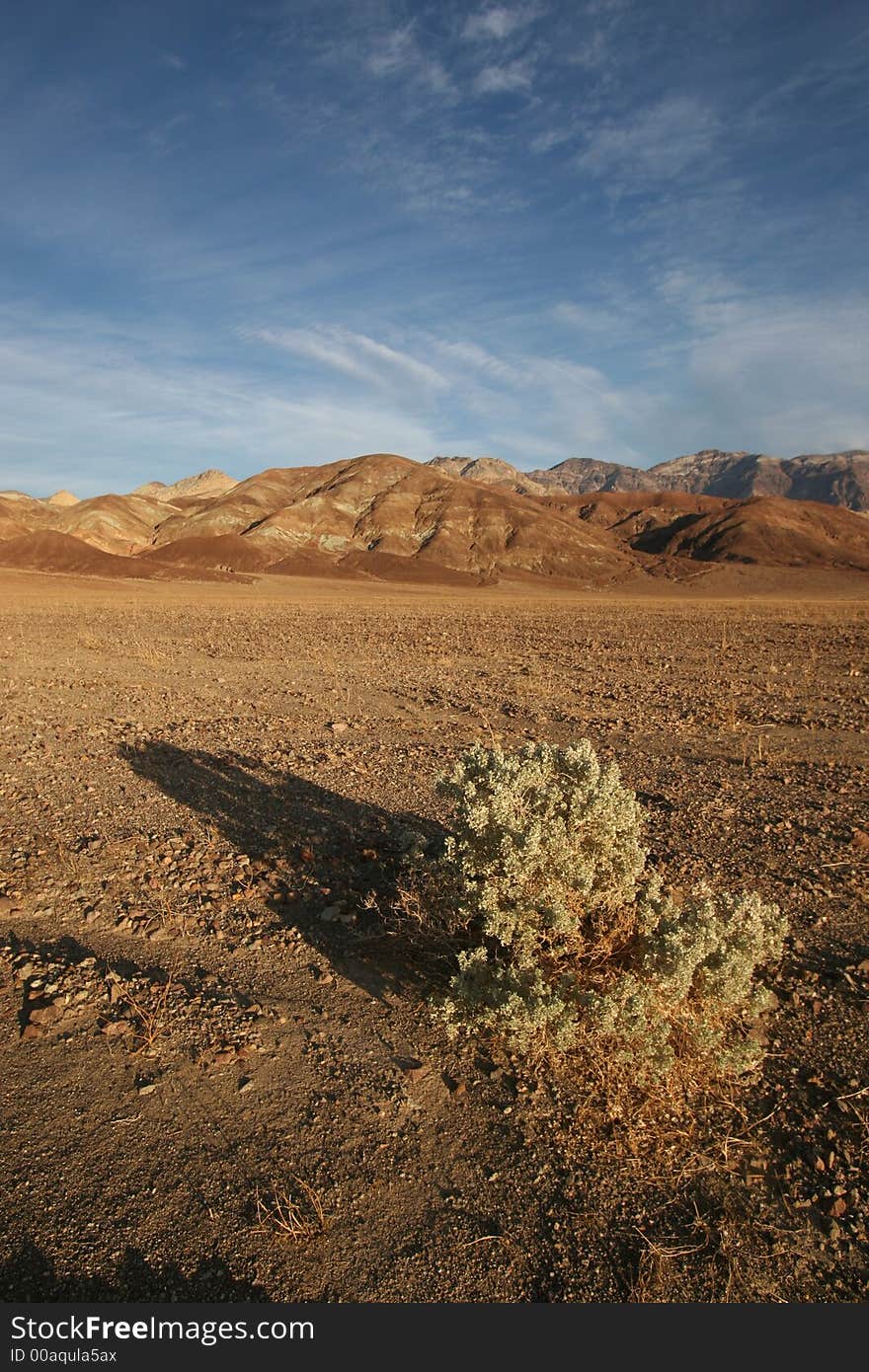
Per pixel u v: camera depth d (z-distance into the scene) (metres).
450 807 6.61
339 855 5.56
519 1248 2.61
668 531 156.25
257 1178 2.84
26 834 5.94
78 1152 2.95
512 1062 3.44
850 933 4.45
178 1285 2.46
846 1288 2.49
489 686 12.95
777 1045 3.55
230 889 5.01
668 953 3.34
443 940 4.02
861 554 134.75
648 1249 2.58
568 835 3.93
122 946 4.36
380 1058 3.48
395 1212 2.72
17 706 10.95
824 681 13.66
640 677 14.12
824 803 6.67
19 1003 3.85
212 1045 3.53
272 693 12.25
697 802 6.71
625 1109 3.16
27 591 51.59
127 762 7.96
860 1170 2.89
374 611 37.97
